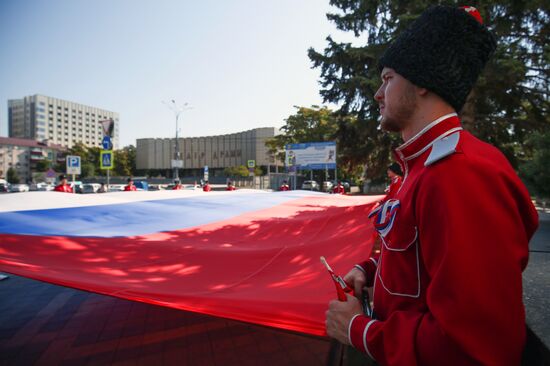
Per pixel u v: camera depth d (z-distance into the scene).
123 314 4.52
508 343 0.69
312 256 3.02
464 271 0.70
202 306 1.86
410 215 0.90
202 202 5.46
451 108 0.95
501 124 13.88
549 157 6.47
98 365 3.30
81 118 165.38
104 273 2.44
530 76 12.41
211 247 3.18
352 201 6.22
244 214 4.82
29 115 151.88
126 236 3.30
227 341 3.73
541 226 6.15
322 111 41.12
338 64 16.12
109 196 5.17
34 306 4.82
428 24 0.95
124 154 82.81
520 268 0.73
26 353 3.53
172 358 3.41
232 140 71.00
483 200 0.73
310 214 4.80
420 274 0.88
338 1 15.80
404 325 0.83
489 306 0.68
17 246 2.71
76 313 4.57
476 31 0.94
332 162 31.38
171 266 2.73
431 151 0.87
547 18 11.04
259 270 2.71
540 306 1.23
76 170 17.62
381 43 14.22
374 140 17.53
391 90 1.02
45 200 4.23
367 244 3.10
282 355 3.43
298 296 2.03
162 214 4.36
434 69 0.91
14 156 104.19
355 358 1.63
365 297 1.32
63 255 2.69
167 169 78.69
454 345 0.71
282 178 45.69
